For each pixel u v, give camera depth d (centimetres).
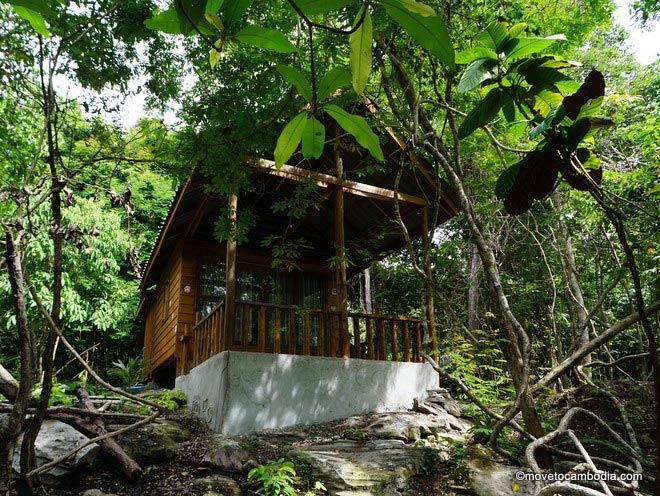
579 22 761
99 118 315
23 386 243
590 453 512
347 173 845
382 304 1342
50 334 288
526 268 1105
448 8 473
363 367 697
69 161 301
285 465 437
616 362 498
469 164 1014
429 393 741
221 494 417
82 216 934
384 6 78
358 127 91
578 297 818
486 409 414
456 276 1105
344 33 78
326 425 624
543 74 162
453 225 1249
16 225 246
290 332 675
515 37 170
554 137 139
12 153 377
